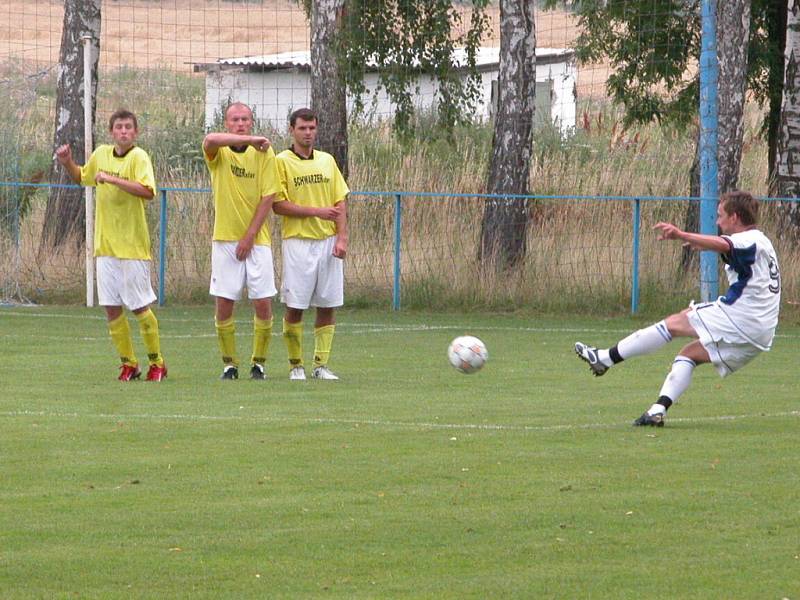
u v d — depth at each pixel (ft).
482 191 225.76
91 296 200.03
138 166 121.29
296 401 112.27
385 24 225.35
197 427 98.73
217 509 73.36
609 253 198.80
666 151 253.85
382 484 79.56
